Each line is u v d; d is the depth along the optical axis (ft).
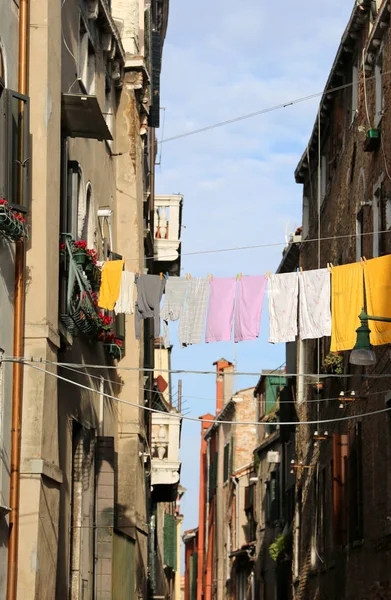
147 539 113.39
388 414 81.35
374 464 86.07
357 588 91.71
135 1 98.73
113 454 76.59
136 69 94.38
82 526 72.49
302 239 136.98
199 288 60.49
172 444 139.64
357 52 99.45
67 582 67.72
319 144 115.24
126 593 86.07
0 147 54.75
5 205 53.06
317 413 118.93
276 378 192.44
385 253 85.15
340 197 108.37
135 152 93.91
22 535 57.16
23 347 58.08
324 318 59.16
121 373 91.20
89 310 68.08
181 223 133.18
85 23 77.82
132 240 93.09
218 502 250.78
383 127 86.28
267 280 59.77
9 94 55.72
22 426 58.18
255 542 195.62
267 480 182.39
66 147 67.31
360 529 91.40
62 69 69.21
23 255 58.54
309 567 122.42
